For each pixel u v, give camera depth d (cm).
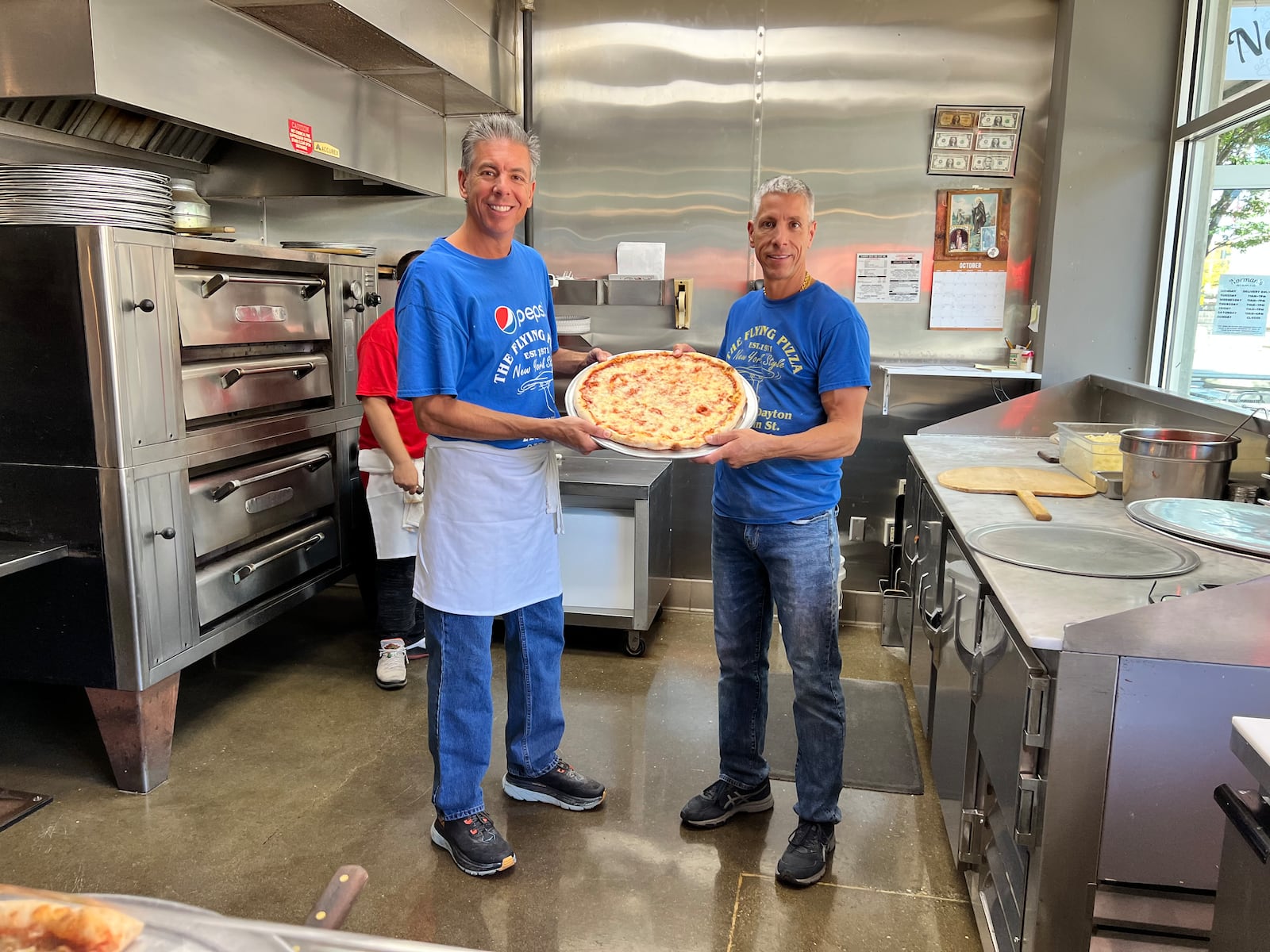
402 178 349
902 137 357
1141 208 329
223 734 269
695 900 193
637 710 283
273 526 285
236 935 69
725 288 376
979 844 185
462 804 204
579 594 329
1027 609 140
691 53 363
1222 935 99
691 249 375
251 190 371
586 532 324
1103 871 136
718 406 192
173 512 237
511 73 367
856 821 223
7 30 209
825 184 364
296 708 287
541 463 205
